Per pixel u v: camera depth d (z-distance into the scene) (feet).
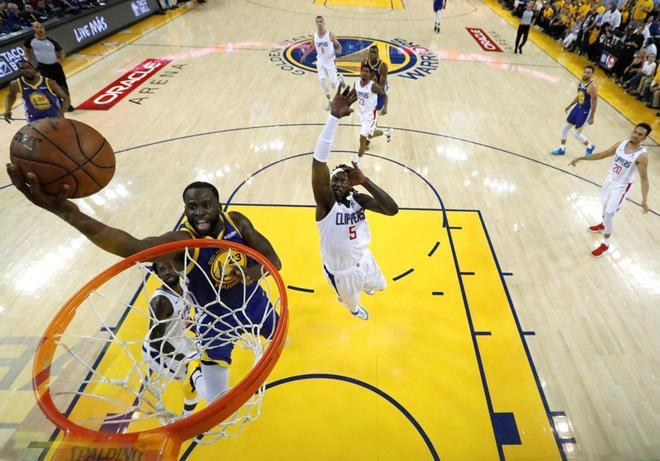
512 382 10.60
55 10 31.83
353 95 7.58
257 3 48.96
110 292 12.56
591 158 14.47
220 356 7.97
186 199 6.52
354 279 10.21
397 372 10.74
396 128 22.95
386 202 9.34
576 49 37.22
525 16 34.27
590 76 18.45
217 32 38.24
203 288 7.36
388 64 32.17
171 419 7.39
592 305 12.84
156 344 8.23
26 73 16.94
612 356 11.35
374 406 9.96
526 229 15.85
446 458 9.02
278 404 9.95
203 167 18.97
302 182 18.06
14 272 13.38
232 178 18.24
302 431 9.43
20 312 12.00
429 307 12.56
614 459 9.12
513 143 21.85
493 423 9.71
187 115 23.45
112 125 22.15
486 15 48.57
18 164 5.14
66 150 5.39
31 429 9.06
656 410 10.11
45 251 14.24
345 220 9.27
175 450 4.58
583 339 11.79
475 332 11.87
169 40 35.60
